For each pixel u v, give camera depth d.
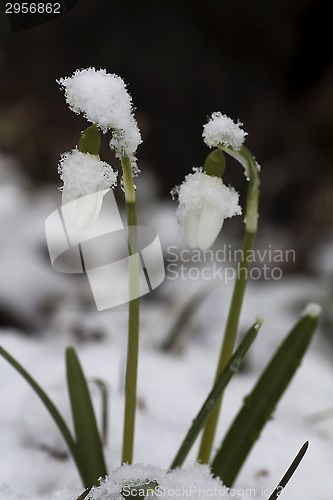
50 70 1.75
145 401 0.82
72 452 0.67
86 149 0.61
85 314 1.02
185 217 0.62
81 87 0.61
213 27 1.85
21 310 1.01
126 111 0.62
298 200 1.73
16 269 1.06
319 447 0.78
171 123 1.77
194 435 0.65
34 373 0.83
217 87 1.82
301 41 1.92
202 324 1.03
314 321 0.68
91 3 1.76
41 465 0.73
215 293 1.10
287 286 1.13
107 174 0.61
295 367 0.68
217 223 0.62
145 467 0.66
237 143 0.63
